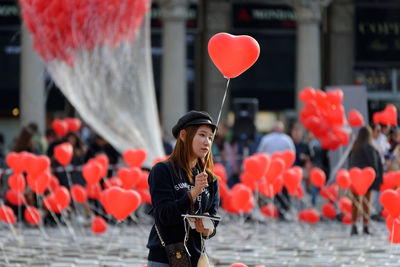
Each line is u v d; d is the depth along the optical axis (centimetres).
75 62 2531
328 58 6091
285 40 6222
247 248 2275
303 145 3450
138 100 2631
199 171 1032
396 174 2470
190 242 1002
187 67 6072
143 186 2450
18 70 6059
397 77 6156
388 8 6112
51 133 3103
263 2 6097
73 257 2083
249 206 2359
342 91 3195
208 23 5991
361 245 2328
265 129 6372
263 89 6309
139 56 2581
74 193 2670
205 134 1013
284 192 3256
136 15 2527
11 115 6128
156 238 1006
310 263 1966
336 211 3148
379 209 3116
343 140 2872
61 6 2466
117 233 2677
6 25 5828
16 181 2345
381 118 2928
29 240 2458
